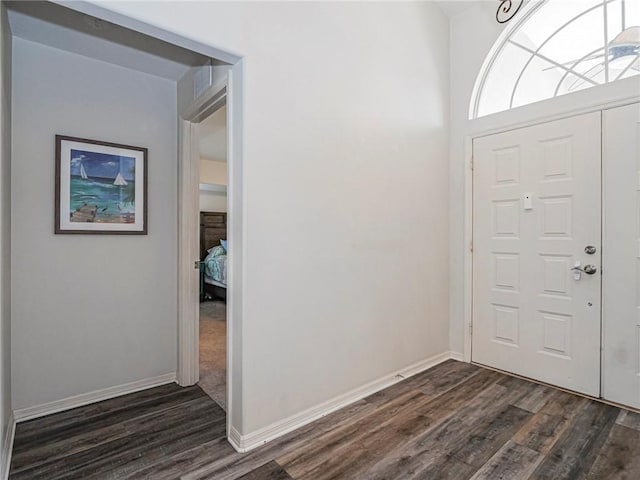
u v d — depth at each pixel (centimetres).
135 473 167
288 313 204
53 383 226
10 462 174
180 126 270
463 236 317
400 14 275
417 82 291
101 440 194
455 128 323
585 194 248
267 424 194
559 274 260
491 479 163
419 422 212
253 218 187
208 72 222
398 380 273
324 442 191
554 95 269
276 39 195
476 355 309
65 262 231
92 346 241
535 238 272
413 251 288
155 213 269
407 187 282
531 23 282
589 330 246
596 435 198
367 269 251
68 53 231
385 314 264
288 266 203
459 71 320
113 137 249
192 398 247
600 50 248
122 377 254
